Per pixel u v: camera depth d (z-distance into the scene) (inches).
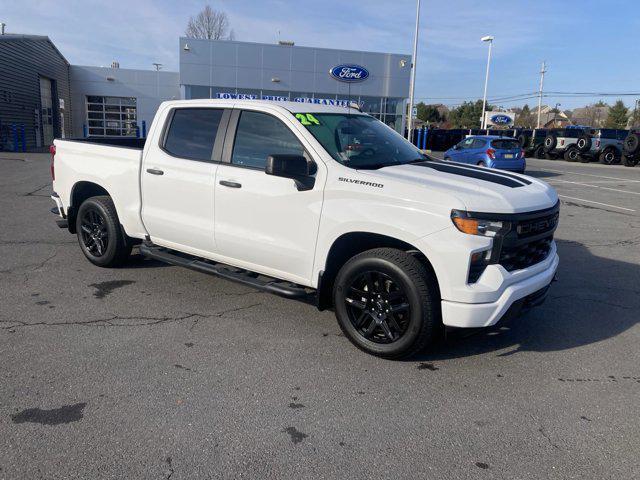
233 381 143.5
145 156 207.0
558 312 204.5
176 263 202.5
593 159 1219.9
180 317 187.0
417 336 149.2
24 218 347.3
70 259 253.6
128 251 234.5
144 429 120.3
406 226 146.3
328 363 155.9
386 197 150.1
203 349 162.2
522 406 135.7
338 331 179.5
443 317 145.2
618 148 1141.7
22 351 156.4
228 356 158.2
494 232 142.5
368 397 137.8
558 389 145.1
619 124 3420.3
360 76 1254.3
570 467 111.8
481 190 150.5
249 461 110.7
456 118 3818.9
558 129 1305.4
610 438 122.5
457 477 107.7
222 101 191.3
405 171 163.8
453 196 142.6
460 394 140.9
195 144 194.9
